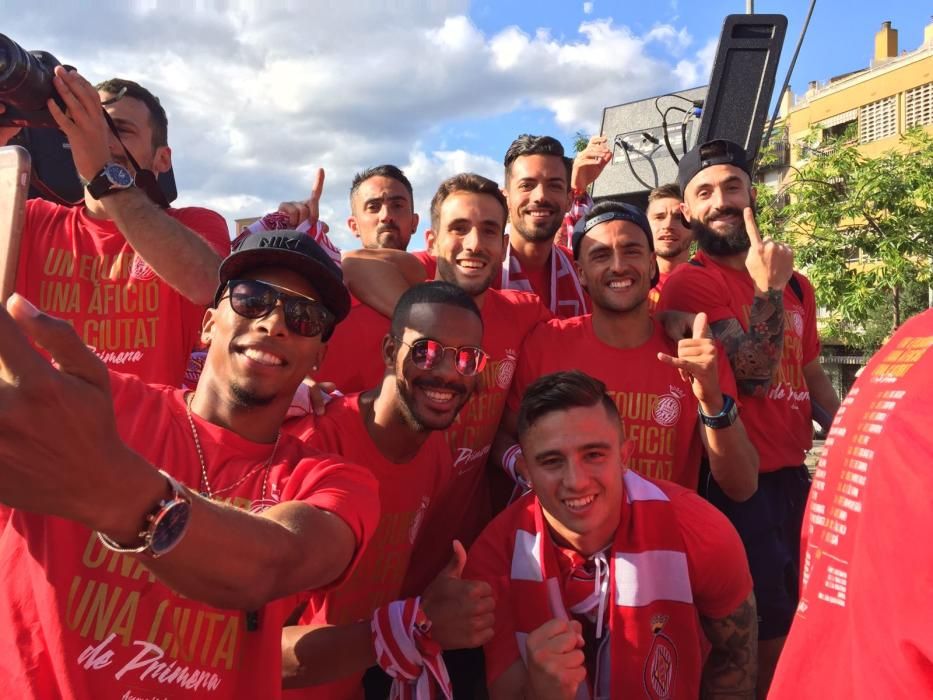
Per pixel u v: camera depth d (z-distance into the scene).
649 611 2.22
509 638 2.31
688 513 2.35
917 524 1.09
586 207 4.70
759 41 5.09
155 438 1.65
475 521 3.21
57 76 1.78
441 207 3.27
